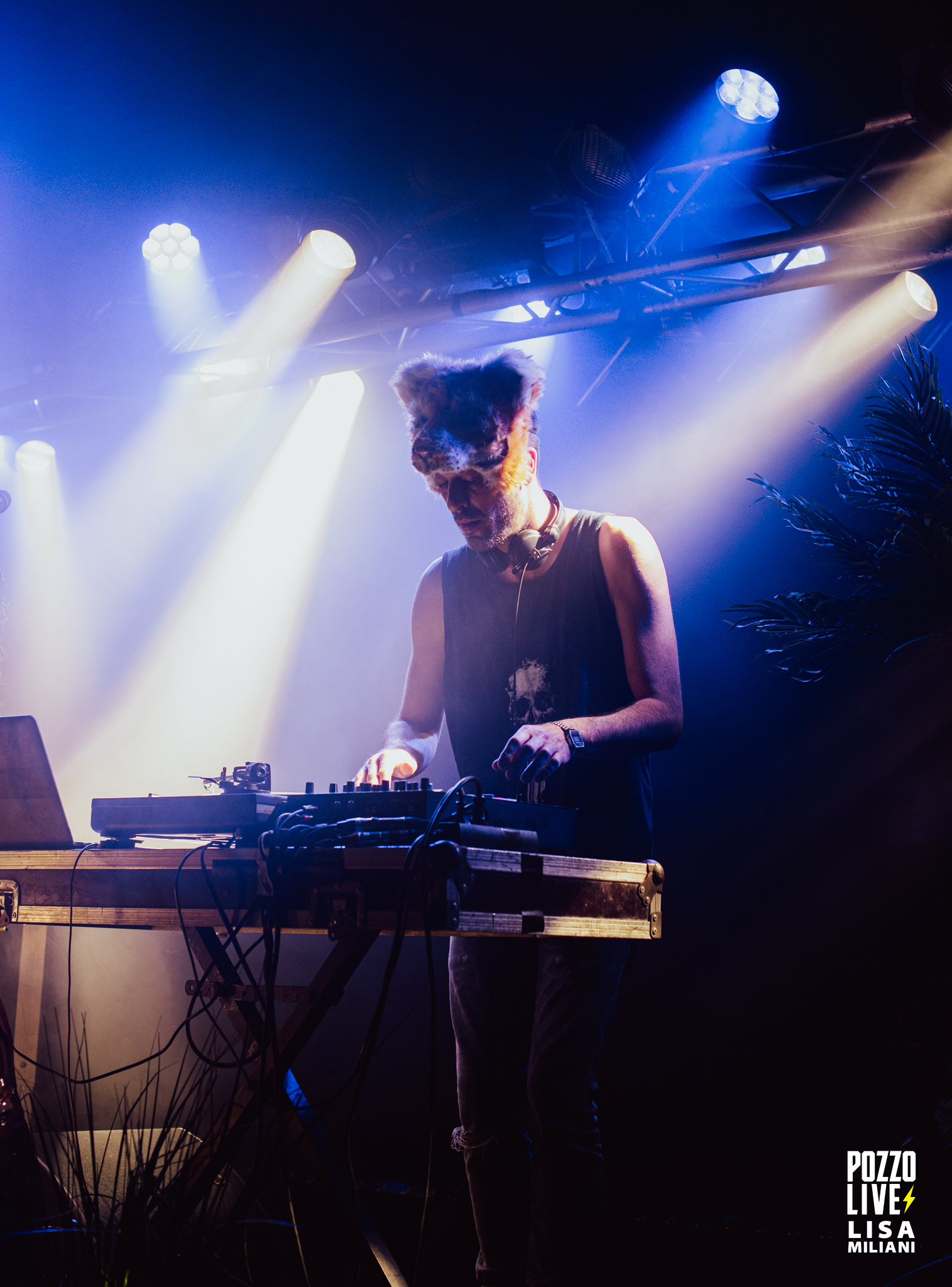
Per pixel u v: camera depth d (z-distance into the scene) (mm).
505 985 2049
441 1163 4539
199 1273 1328
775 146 4270
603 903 1738
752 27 4109
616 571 2191
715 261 4484
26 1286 1478
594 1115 1930
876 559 3516
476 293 4891
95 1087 4305
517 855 1525
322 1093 4969
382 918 1440
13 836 1912
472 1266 2537
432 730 2477
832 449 3709
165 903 1701
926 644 3551
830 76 4078
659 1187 4066
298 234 4883
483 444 2137
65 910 1828
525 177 4777
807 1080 5359
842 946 5500
